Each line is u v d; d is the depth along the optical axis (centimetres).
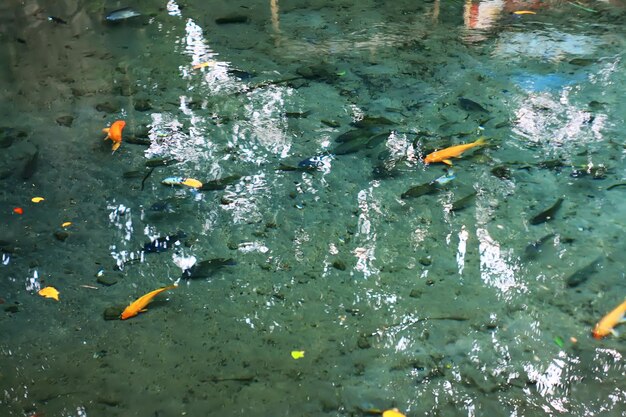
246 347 280
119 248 337
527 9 609
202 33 573
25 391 261
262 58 529
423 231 344
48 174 393
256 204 366
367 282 313
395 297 304
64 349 280
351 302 302
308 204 365
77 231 348
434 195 370
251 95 476
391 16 602
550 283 311
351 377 266
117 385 264
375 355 276
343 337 284
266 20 598
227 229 348
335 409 253
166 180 383
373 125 432
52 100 471
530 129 429
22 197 374
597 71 496
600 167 390
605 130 425
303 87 485
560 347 279
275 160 404
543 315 294
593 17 589
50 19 596
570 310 296
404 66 512
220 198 371
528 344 280
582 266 320
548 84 482
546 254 327
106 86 490
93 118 449
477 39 554
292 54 536
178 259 329
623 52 523
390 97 470
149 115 452
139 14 605
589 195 368
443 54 530
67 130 436
